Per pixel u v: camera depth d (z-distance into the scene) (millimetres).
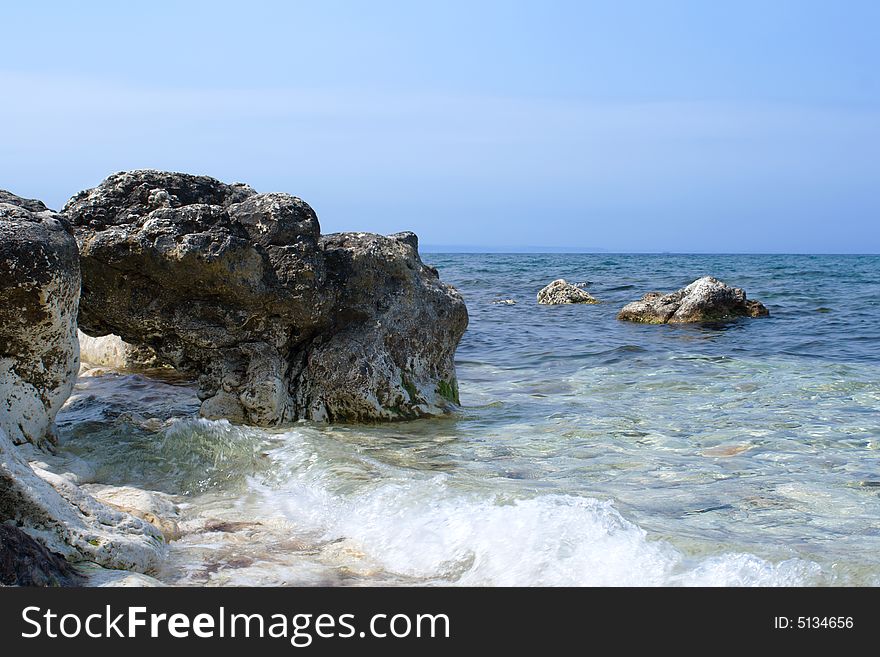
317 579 5164
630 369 13664
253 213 9109
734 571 4914
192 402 10039
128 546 5176
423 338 10016
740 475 7242
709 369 13398
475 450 8250
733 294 22422
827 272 48344
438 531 5754
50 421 7469
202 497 6840
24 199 7742
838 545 5426
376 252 9859
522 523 5656
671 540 5352
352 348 9484
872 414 9695
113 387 10875
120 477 7133
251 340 9219
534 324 21703
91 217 8750
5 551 4520
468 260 101312
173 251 8477
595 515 5715
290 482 7129
